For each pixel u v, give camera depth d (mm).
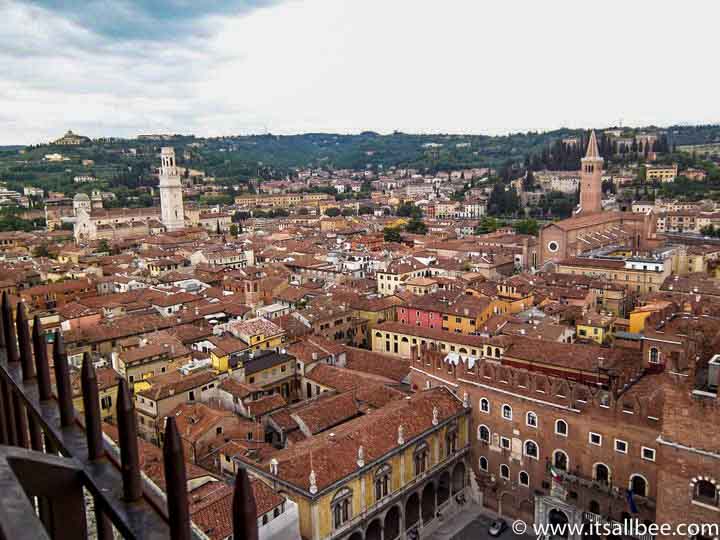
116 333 142750
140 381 112688
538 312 152500
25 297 180750
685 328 93500
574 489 82250
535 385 86812
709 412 51906
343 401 102312
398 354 147375
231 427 97625
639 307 149625
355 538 79562
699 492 53375
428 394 95812
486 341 128875
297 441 94750
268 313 166500
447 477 95812
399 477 84000
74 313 154500
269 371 120000
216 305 170625
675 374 53406
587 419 81250
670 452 54312
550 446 85812
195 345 135000
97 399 9719
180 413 100438
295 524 69562
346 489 76125
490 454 93750
